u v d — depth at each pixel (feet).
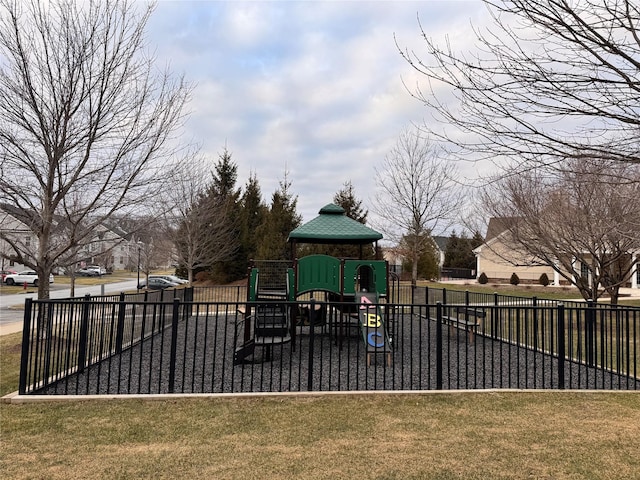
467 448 11.25
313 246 79.51
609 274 38.73
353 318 32.53
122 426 12.61
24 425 12.63
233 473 9.80
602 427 12.80
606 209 28.55
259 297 27.84
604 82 8.55
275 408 14.29
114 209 27.02
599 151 8.96
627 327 17.70
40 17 23.20
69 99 24.20
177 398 15.08
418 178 63.41
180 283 97.86
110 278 146.30
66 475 9.66
